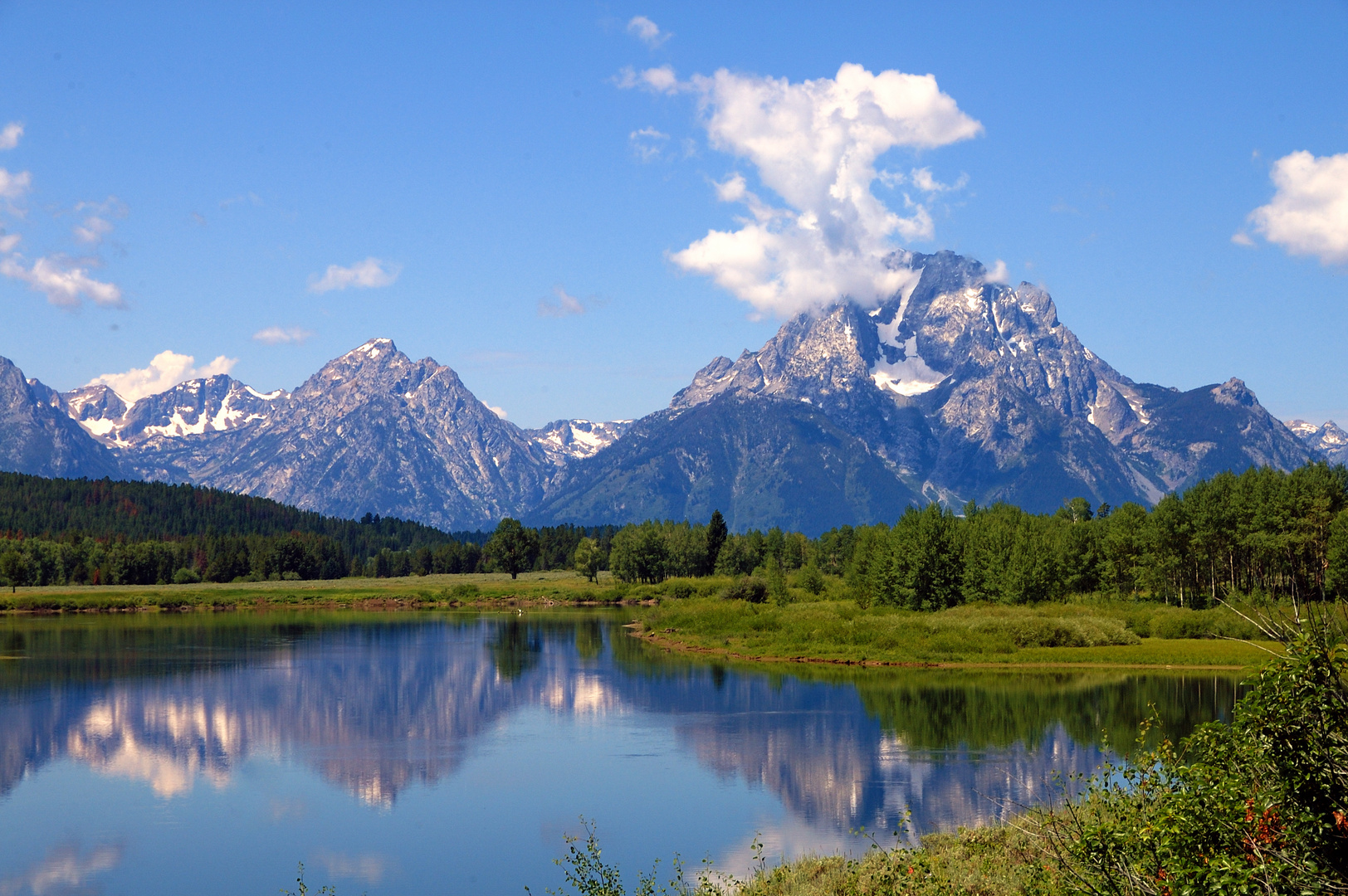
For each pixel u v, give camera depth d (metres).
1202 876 16.27
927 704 73.62
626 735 66.44
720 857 40.59
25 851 44.25
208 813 49.94
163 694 85.50
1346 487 120.75
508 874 40.28
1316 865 15.65
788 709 73.94
